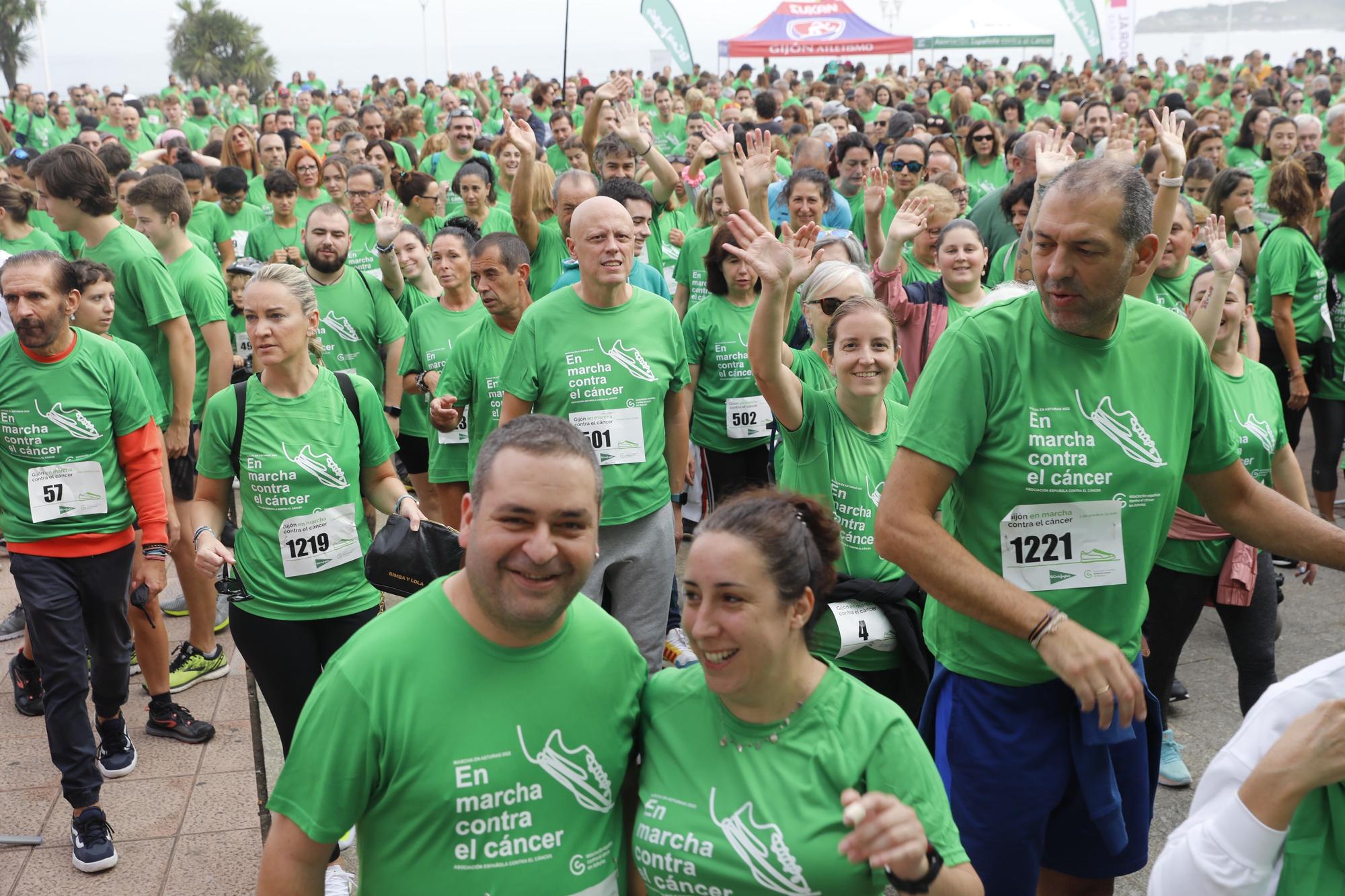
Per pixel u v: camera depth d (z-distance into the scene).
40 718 4.88
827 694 1.90
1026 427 2.35
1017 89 21.48
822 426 3.45
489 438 1.87
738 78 25.06
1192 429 2.48
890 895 3.28
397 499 3.73
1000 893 2.60
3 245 6.50
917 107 19.23
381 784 1.89
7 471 3.80
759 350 3.31
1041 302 2.36
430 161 10.92
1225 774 1.69
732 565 1.82
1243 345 4.34
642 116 9.70
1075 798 2.62
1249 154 11.48
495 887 1.89
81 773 3.74
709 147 7.49
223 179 8.91
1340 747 1.54
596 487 1.84
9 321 5.37
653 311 4.29
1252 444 3.99
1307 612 5.63
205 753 4.50
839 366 3.37
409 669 1.86
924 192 5.60
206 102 19.42
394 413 6.36
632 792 2.11
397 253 6.60
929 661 3.33
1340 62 29.11
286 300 3.54
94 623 4.02
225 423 3.59
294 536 3.60
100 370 3.88
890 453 3.45
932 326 4.98
